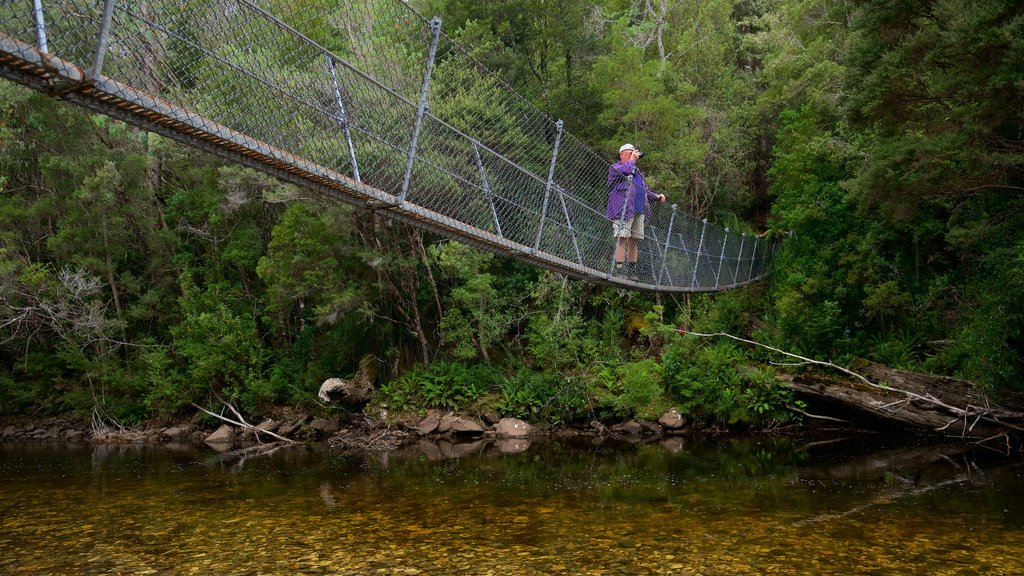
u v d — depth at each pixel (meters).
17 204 16.08
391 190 5.07
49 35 3.04
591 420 12.59
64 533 5.80
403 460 9.70
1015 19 6.66
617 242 7.80
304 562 4.77
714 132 17.30
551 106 16.02
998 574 4.21
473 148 5.95
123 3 3.33
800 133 14.36
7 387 16.23
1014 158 7.70
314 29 4.67
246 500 6.99
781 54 17.70
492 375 13.50
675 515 5.84
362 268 13.79
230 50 3.92
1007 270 9.37
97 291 15.41
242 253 14.95
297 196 12.59
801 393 11.85
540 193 6.84
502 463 9.11
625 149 8.30
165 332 16.36
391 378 14.04
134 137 16.38
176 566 4.78
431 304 15.10
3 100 15.00
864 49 8.98
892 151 8.52
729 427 12.07
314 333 15.61
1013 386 10.08
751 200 18.95
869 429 11.55
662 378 12.80
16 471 9.58
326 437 12.86
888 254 13.20
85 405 15.09
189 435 13.91
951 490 6.72
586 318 15.52
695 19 21.12
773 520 5.60
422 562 4.69
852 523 5.46
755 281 14.26
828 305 12.38
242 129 3.96
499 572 4.42
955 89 7.87
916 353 11.95
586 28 18.05
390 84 5.15
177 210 16.91
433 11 16.22
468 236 5.71
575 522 5.68
